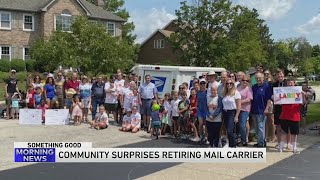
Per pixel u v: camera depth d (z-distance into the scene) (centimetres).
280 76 1086
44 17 4456
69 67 3189
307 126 1573
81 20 3281
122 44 3494
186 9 4353
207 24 4372
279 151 1070
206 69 1598
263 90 1092
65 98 1678
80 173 845
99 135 1335
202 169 880
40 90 1667
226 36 4406
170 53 5878
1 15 4334
